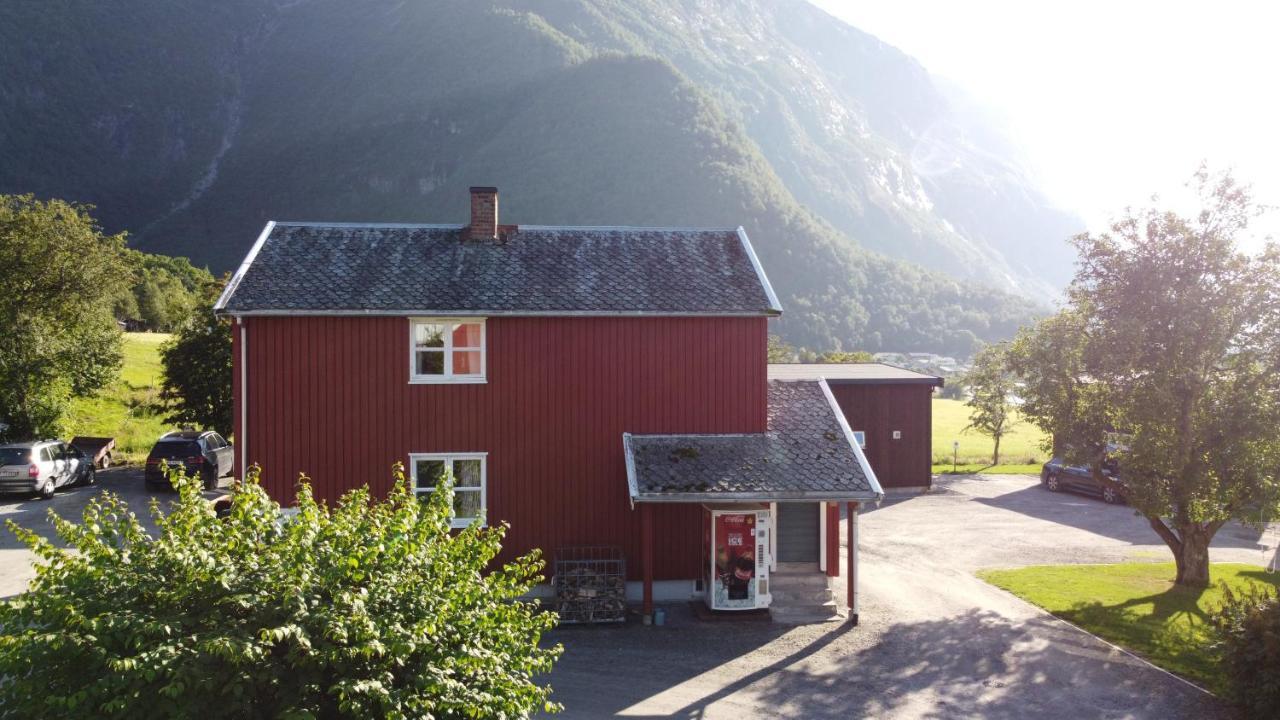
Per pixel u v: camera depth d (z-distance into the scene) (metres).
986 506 30.27
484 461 18.53
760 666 14.75
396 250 19.94
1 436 32.81
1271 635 11.62
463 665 7.23
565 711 12.80
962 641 15.96
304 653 6.52
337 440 18.16
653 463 17.69
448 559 8.18
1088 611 17.58
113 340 37.38
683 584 18.80
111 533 7.40
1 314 33.12
